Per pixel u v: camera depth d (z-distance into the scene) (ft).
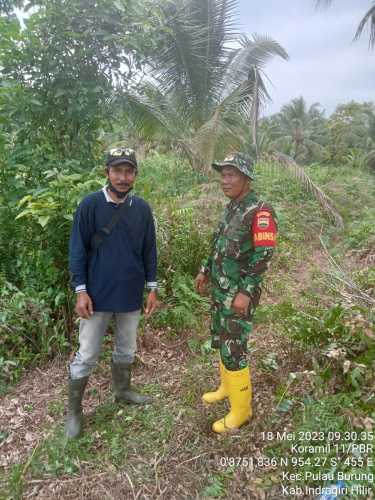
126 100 14.97
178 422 8.55
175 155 32.27
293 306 12.98
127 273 8.02
